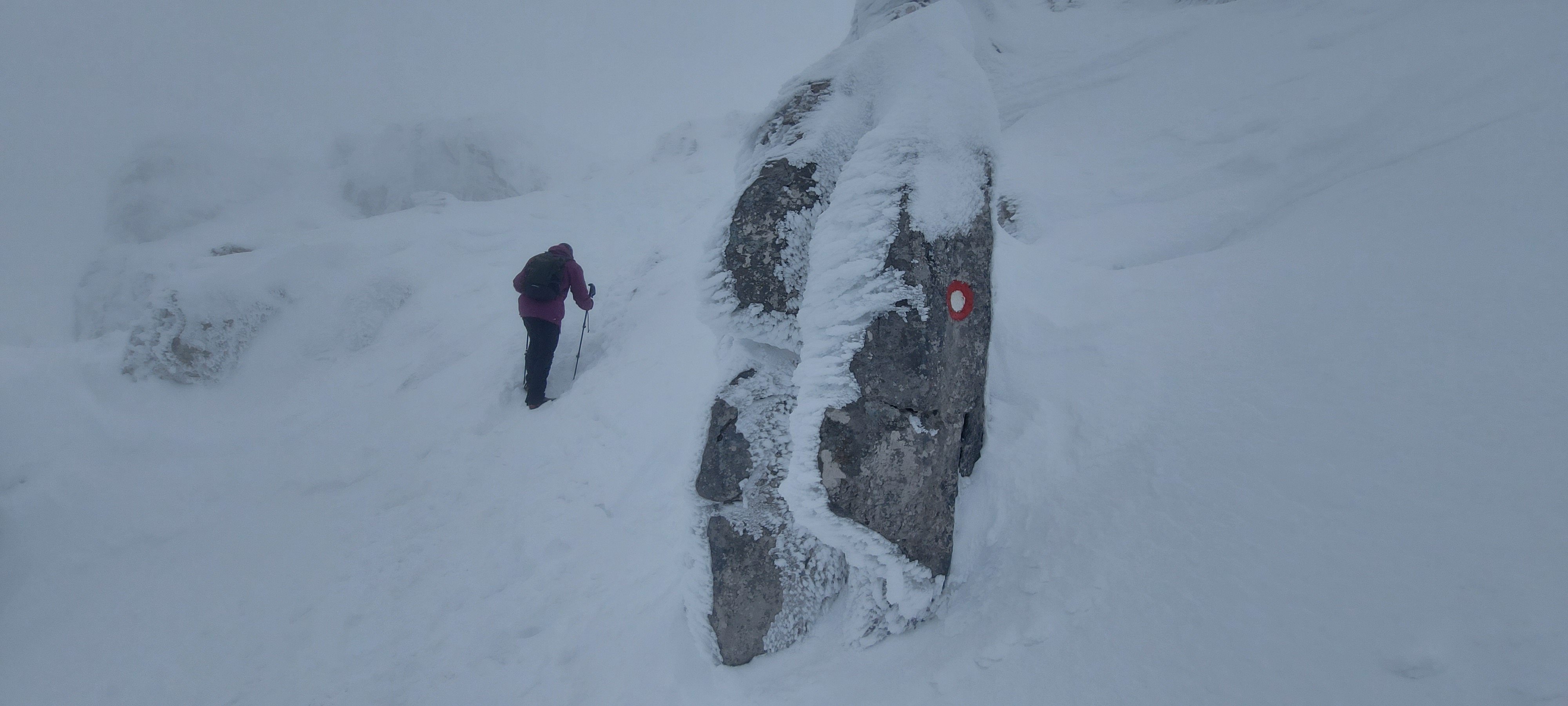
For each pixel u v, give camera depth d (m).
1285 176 3.49
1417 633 1.19
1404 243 2.25
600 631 2.88
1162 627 1.49
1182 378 2.27
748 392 2.37
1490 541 1.27
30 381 7.12
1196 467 1.87
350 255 8.98
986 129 2.21
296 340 8.09
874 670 1.96
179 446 6.73
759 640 2.28
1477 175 2.37
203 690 3.45
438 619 3.41
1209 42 5.68
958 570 2.14
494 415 5.55
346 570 4.11
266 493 5.49
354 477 5.33
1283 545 1.50
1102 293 2.97
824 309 2.01
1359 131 3.42
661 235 8.46
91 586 4.86
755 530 2.31
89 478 6.24
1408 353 1.82
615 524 3.66
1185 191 3.92
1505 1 3.68
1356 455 1.61
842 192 2.09
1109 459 2.12
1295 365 2.03
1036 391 2.56
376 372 7.22
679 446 3.99
